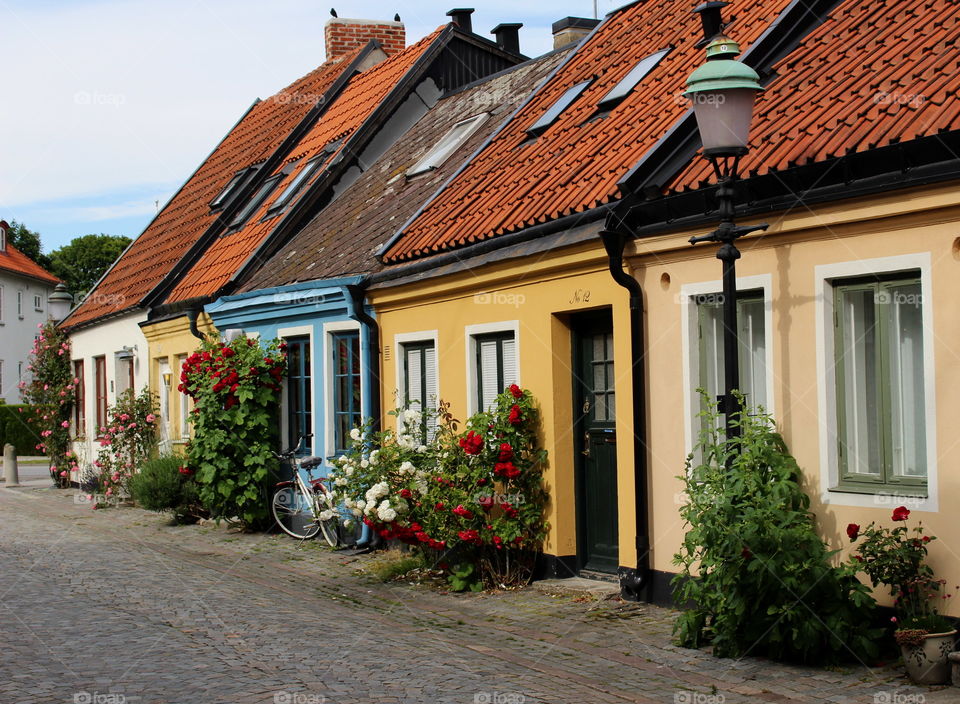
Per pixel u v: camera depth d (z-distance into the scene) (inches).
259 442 607.5
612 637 323.6
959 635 264.4
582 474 414.3
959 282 269.7
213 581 449.4
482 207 478.6
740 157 316.2
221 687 275.1
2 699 267.4
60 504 827.4
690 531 311.4
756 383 336.2
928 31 340.8
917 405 287.6
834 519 300.8
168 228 948.6
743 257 330.0
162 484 661.9
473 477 413.4
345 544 541.3
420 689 270.5
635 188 367.2
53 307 1040.2
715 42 302.8
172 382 765.3
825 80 353.1
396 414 477.4
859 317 301.6
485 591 408.5
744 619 291.9
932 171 271.4
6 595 420.2
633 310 366.6
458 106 712.4
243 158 916.0
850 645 278.4
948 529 272.2
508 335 442.3
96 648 324.2
